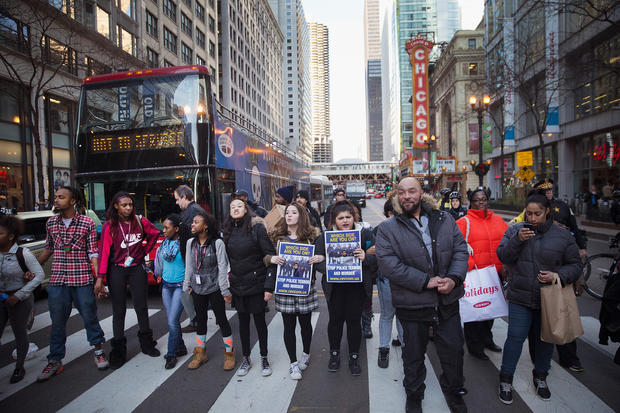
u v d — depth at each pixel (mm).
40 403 3355
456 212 6469
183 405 3271
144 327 4320
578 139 23594
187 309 4125
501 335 4793
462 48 50875
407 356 3031
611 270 3525
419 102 48406
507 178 34094
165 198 7098
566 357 3766
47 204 14578
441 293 2959
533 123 28469
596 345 4359
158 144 7109
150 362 4199
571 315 3037
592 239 13227
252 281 3791
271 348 4543
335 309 3783
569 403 3156
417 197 3072
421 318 2957
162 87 7219
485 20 32688
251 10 68750
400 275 2916
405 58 101250
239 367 4012
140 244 4227
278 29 92125
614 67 15930
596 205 18016
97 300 6871
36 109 14250
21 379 3826
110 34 24094
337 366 3852
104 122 7297
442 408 3137
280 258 3693
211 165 7047
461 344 3016
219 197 7250
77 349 4621
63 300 3930
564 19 21719
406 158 61031
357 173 111625
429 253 3027
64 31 19422
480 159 17125
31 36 16750
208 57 42719
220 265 3820
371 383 3582
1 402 3385
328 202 30750
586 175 22859
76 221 3959
